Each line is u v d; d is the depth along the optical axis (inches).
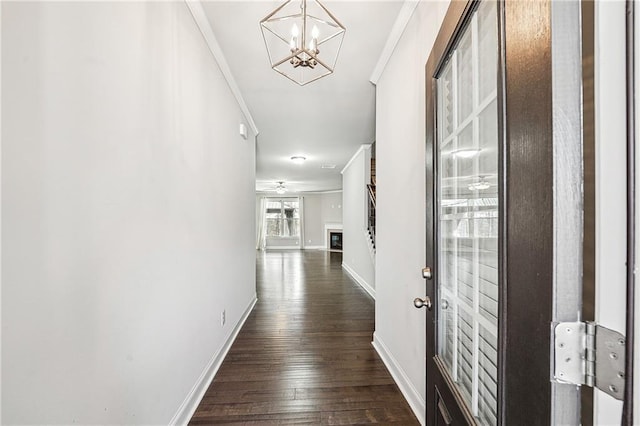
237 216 116.4
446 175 48.6
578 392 18.4
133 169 45.9
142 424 48.0
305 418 67.0
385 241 94.7
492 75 34.7
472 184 40.3
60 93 32.3
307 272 261.0
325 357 96.5
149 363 50.4
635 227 15.6
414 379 69.7
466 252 42.4
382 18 73.0
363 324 128.2
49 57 31.0
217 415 67.7
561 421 18.8
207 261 79.9
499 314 27.3
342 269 277.1
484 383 37.1
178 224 61.7
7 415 26.9
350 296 176.9
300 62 58.4
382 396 75.2
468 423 33.9
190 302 68.1
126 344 43.9
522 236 23.3
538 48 20.8
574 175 18.4
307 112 134.7
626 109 16.0
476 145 38.8
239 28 76.6
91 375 36.8
